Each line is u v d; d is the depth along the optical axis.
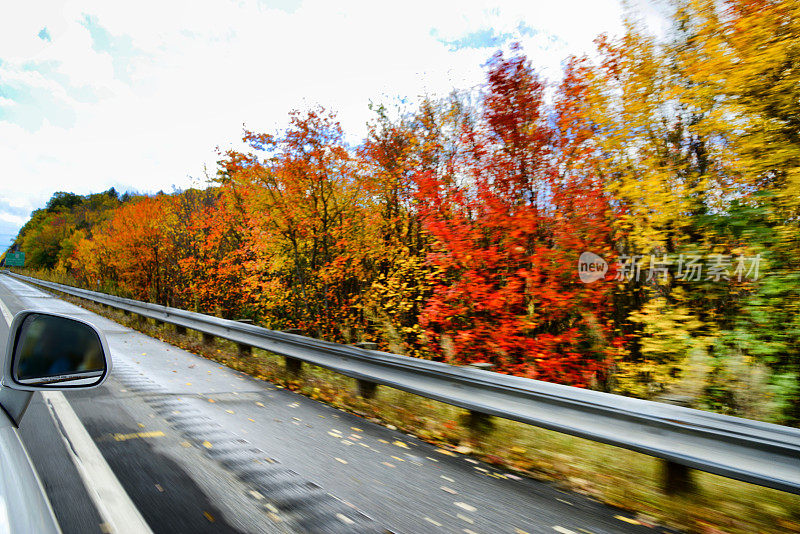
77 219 80.69
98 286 34.31
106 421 4.82
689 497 3.42
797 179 6.30
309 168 12.88
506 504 3.40
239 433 4.79
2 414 1.70
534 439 4.71
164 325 14.80
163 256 25.06
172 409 5.51
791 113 6.72
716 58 7.11
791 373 5.76
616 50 8.82
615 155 8.81
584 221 8.67
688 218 7.66
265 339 8.80
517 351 9.03
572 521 3.16
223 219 20.27
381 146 14.27
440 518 3.13
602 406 3.77
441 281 11.35
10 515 1.09
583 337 8.70
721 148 7.66
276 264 14.67
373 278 14.45
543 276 8.74
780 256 6.31
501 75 9.77
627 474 3.87
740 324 6.53
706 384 6.27
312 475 3.79
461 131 10.79
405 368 5.68
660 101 8.39
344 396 6.73
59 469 3.51
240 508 3.10
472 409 4.76
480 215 9.67
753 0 6.79
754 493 3.42
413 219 13.52
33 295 31.39
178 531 2.71
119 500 3.06
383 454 4.43
